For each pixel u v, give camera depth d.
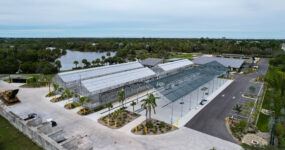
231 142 40.44
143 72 83.88
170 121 49.44
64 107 58.47
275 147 30.73
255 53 172.00
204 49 197.12
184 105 60.28
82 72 76.38
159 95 62.88
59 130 37.50
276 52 162.75
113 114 52.78
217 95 70.81
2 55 130.75
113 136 42.28
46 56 153.00
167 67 99.00
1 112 46.28
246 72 110.94
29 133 36.28
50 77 92.94
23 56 134.75
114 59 136.25
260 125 48.56
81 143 34.69
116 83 66.38
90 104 56.66
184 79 73.75
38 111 55.38
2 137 36.22
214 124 48.41
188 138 41.72
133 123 48.38
